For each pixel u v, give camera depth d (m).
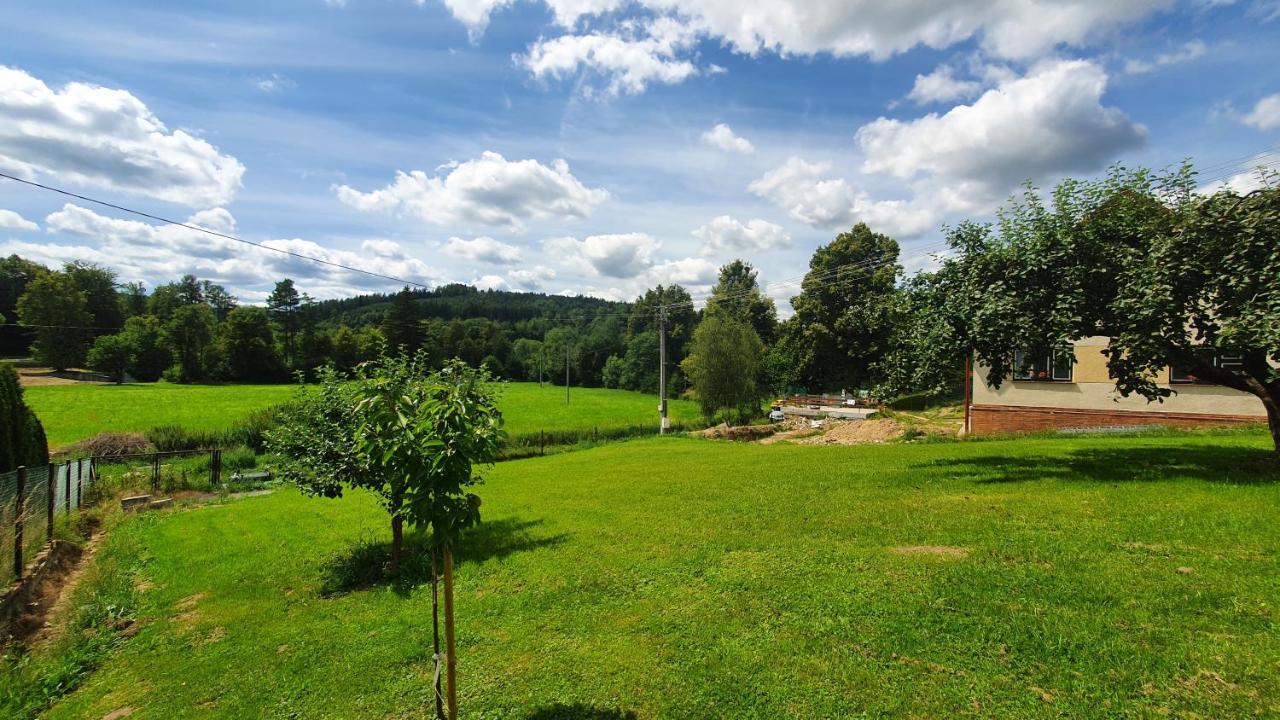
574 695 5.18
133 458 29.06
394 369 10.31
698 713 4.65
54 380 74.50
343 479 10.27
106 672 7.14
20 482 10.20
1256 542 6.68
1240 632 4.80
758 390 45.25
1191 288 9.70
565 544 9.99
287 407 11.58
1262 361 9.80
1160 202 11.17
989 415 23.23
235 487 24.58
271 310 90.12
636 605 6.99
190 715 5.82
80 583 10.73
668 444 31.77
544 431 40.41
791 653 5.36
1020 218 12.48
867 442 25.38
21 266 88.56
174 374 81.56
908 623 5.60
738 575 7.50
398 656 6.47
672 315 88.38
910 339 14.30
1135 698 4.15
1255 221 8.97
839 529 9.08
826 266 50.84
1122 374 10.88
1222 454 12.16
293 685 6.17
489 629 6.90
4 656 7.54
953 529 8.40
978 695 4.39
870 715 4.35
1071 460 13.20
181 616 8.90
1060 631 5.09
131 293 101.12
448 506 4.40
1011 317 11.48
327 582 10.02
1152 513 8.16
